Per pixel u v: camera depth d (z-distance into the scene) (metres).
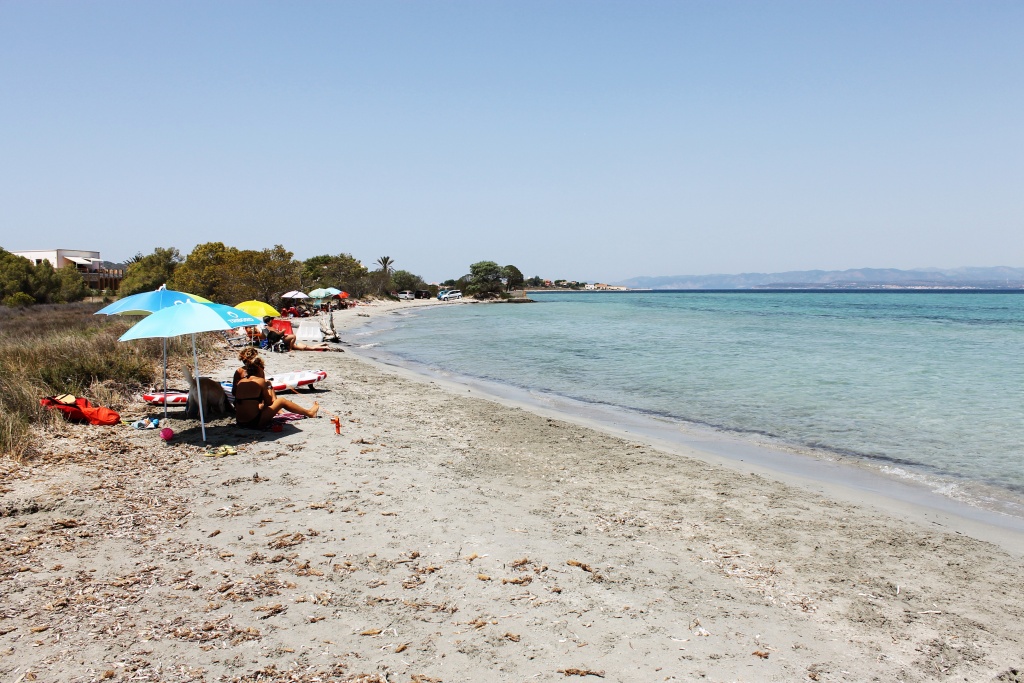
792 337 37.16
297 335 28.73
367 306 82.19
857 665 4.37
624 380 19.69
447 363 24.34
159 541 5.96
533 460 9.74
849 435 12.32
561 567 5.78
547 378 20.12
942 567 6.15
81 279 63.62
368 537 6.26
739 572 5.88
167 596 4.90
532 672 4.09
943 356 26.69
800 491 8.59
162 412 11.48
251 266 54.09
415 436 10.94
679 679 4.09
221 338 26.52
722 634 4.71
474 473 8.82
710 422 13.49
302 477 8.14
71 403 10.23
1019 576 5.98
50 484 7.36
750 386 18.48
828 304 111.62
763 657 4.41
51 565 5.36
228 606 4.77
